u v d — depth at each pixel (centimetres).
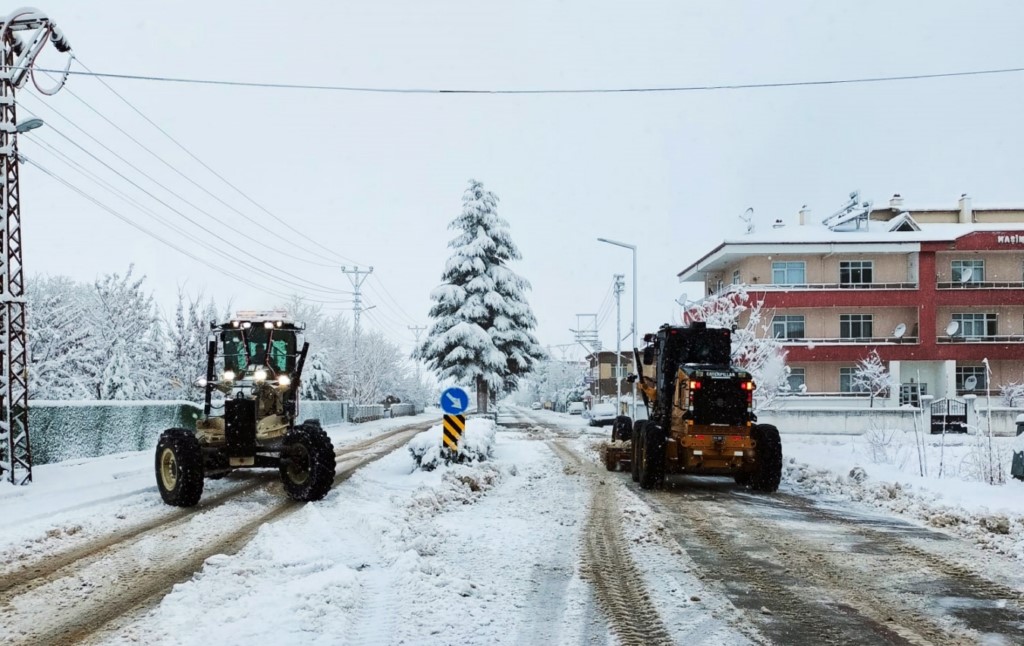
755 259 4097
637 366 1772
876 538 917
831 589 688
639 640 546
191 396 3170
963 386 4069
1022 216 4884
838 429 3084
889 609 629
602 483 1452
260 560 748
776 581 713
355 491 1229
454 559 775
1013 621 599
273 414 1265
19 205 1310
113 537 884
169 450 1100
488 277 3728
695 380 1357
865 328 4091
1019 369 4050
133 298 3272
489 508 1120
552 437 2936
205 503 1137
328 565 729
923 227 4428
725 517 1068
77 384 2680
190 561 768
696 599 649
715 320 2475
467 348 3597
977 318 4116
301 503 1125
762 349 2423
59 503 1108
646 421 1448
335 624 555
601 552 827
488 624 572
